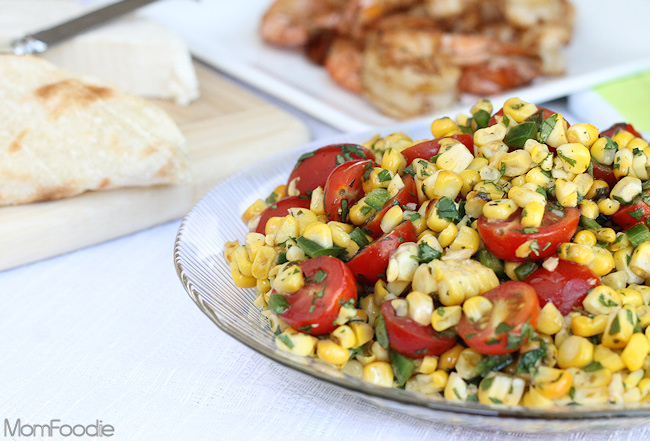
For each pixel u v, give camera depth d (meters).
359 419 0.37
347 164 0.39
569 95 0.65
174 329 0.42
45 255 0.47
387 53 0.66
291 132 0.58
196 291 0.37
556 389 0.32
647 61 0.68
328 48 0.75
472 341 0.33
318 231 0.37
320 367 0.33
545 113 0.39
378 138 0.46
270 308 0.35
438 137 0.42
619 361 0.33
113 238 0.49
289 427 0.37
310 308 0.34
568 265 0.35
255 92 0.70
